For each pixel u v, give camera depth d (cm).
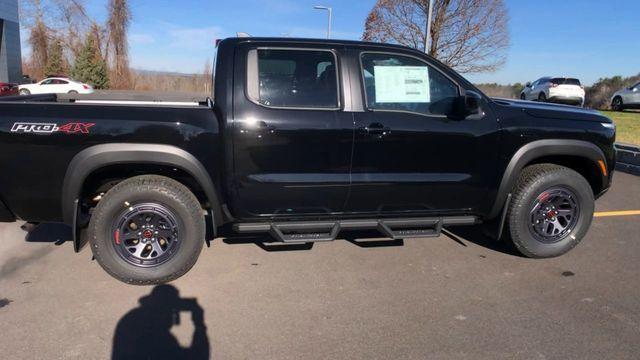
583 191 450
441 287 397
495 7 2250
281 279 406
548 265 445
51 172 367
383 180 409
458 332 329
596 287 401
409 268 434
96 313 346
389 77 411
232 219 406
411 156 411
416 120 409
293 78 397
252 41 397
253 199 396
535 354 305
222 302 365
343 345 312
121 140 370
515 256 467
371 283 402
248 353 302
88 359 293
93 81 4391
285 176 394
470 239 512
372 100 408
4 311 344
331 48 404
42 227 513
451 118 416
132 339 315
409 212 431
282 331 328
